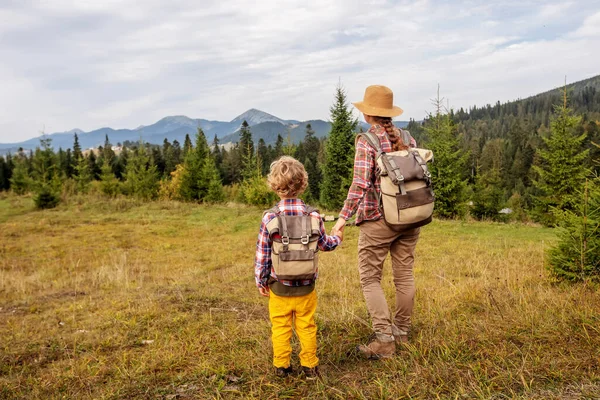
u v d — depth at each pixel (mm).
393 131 3021
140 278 8891
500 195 23516
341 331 3785
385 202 2814
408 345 3129
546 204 16875
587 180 5277
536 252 9453
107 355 3986
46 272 10258
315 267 2680
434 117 19016
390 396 2445
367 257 3090
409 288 3143
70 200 24734
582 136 16688
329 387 2633
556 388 2354
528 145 81250
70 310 6160
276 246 2635
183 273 9656
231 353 3426
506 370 2633
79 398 2961
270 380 2846
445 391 2482
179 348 3779
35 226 17688
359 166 2904
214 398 2645
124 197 27266
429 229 14875
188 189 27688
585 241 5148
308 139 78750
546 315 3475
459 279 6992
